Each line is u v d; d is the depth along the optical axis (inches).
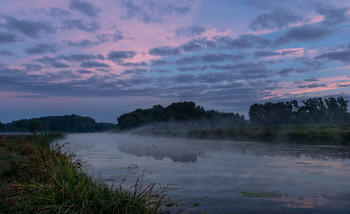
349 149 530.6
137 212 167.3
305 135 707.4
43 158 285.6
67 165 229.5
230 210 186.1
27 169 251.8
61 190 174.4
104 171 329.1
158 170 334.3
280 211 183.8
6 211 156.0
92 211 162.7
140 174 309.7
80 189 181.9
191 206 195.3
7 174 245.9
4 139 497.7
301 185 253.0
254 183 261.7
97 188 189.0
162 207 194.1
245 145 665.0
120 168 349.7
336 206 192.9
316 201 204.5
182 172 321.1
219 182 268.1
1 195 178.7
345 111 2306.8
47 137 522.3
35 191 181.6
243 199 210.8
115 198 177.3
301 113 2485.2
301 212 181.0
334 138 652.7
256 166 357.7
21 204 160.7
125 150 603.8
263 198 212.7
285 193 227.0
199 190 237.1
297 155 459.8
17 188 184.7
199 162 398.3
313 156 444.5
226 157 448.8
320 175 296.2
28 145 404.5
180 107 2378.2
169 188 245.0
